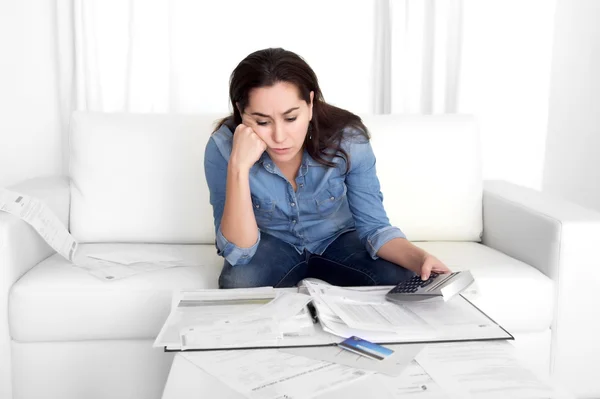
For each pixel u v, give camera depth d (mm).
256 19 2646
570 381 1817
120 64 2539
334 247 1804
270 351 1099
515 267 1811
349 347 1104
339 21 2682
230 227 1581
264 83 1399
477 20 2652
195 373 1020
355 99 2738
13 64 2611
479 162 2166
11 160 2678
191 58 2625
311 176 1704
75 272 1734
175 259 1877
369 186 1711
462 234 2133
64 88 2576
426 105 2725
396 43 2615
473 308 1294
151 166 2070
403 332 1161
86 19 2467
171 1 2574
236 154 1550
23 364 1664
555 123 2961
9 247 1654
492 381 984
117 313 1646
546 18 2699
